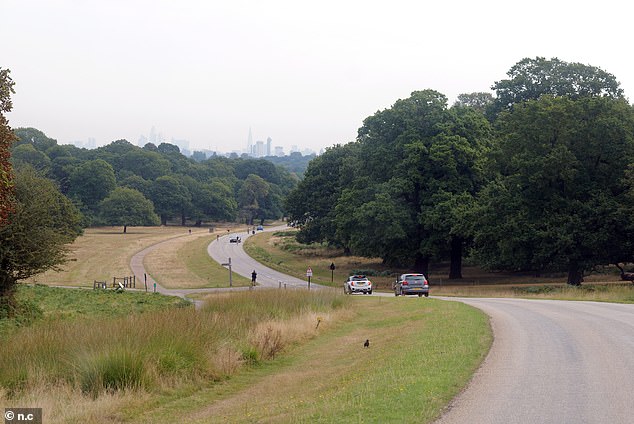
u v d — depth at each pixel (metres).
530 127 47.69
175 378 14.74
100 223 147.00
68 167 154.38
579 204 44.69
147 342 15.72
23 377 13.95
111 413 12.16
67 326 18.64
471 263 75.38
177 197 175.25
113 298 42.31
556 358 13.17
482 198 53.50
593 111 45.78
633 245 44.94
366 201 62.22
